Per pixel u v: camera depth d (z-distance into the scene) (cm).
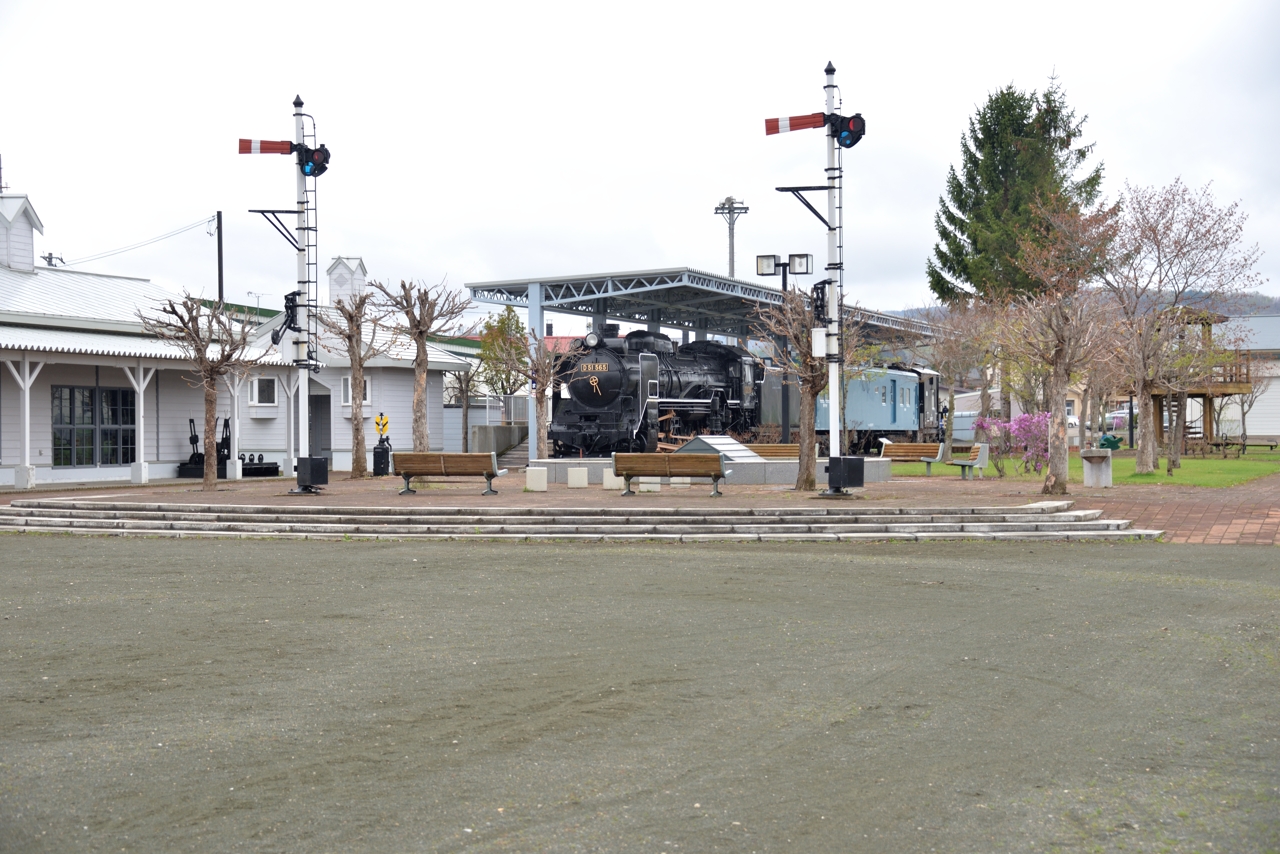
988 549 1455
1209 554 1398
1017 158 4138
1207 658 821
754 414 3725
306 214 2064
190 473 2895
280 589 1136
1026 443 2775
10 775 558
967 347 4038
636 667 789
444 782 549
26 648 855
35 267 2905
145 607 1034
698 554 1410
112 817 502
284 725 646
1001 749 604
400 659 815
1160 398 4150
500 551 1442
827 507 1695
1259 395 5550
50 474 2608
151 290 3138
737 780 553
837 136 1867
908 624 948
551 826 491
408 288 2566
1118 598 1077
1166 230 2825
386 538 1588
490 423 4669
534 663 802
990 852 465
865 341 3912
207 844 471
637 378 3120
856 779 555
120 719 659
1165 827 492
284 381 3178
